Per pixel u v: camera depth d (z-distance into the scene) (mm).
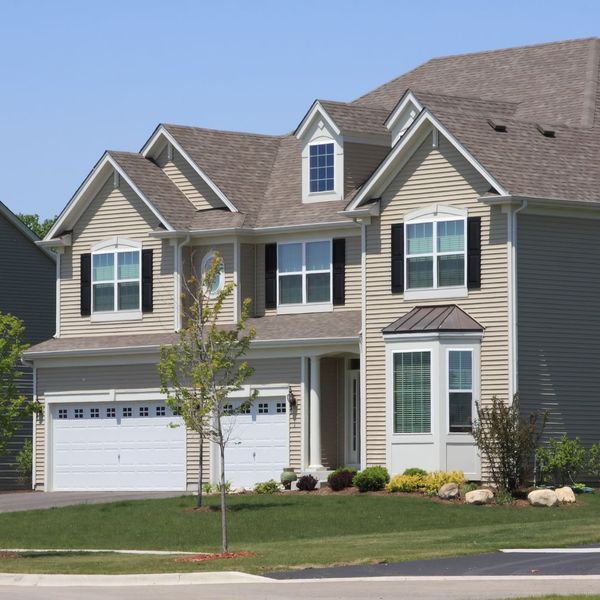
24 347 45312
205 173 63531
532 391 52938
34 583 36281
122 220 64562
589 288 54312
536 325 53188
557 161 55031
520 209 52750
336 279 60312
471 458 52938
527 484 52312
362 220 56625
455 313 53781
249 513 49438
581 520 45250
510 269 52750
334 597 31062
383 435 55312
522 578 32719
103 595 33094
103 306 64938
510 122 56062
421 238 55062
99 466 64125
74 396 64875
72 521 50094
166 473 62344
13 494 63750
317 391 58531
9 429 45250
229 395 60688
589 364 54156
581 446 53781
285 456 59125
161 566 37906
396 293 55625
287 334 59188
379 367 55719
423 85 68438
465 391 53219
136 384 63219
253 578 34781
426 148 55156
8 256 74188
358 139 61562
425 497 51594
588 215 54406
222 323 62188
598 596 29547
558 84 63219
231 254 62125
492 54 68125
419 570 34656
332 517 48125
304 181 62250
